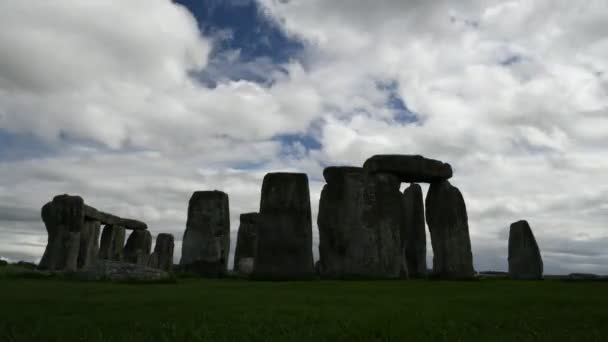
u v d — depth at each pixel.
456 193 25.14
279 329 5.21
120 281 14.68
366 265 22.55
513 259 31.34
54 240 29.00
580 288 12.95
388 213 23.50
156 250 40.19
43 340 4.62
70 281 14.62
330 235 23.36
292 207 21.48
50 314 6.31
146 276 15.34
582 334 5.12
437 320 5.89
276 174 21.95
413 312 6.63
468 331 5.21
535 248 30.55
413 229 27.98
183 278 20.30
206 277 23.09
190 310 6.82
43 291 10.30
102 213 35.00
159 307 7.22
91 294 9.61
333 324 5.50
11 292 9.94
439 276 24.11
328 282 16.66
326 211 23.75
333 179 24.11
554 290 11.99
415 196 28.45
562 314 6.68
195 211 26.25
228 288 12.40
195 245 25.67
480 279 22.58
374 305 7.73
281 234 21.12
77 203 29.78
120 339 4.65
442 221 24.72
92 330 5.05
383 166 24.25
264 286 13.47
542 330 5.39
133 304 7.61
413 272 27.38
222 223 26.03
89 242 33.03
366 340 4.66
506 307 7.59
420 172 24.48
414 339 4.66
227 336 4.80
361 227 23.05
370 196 23.48
